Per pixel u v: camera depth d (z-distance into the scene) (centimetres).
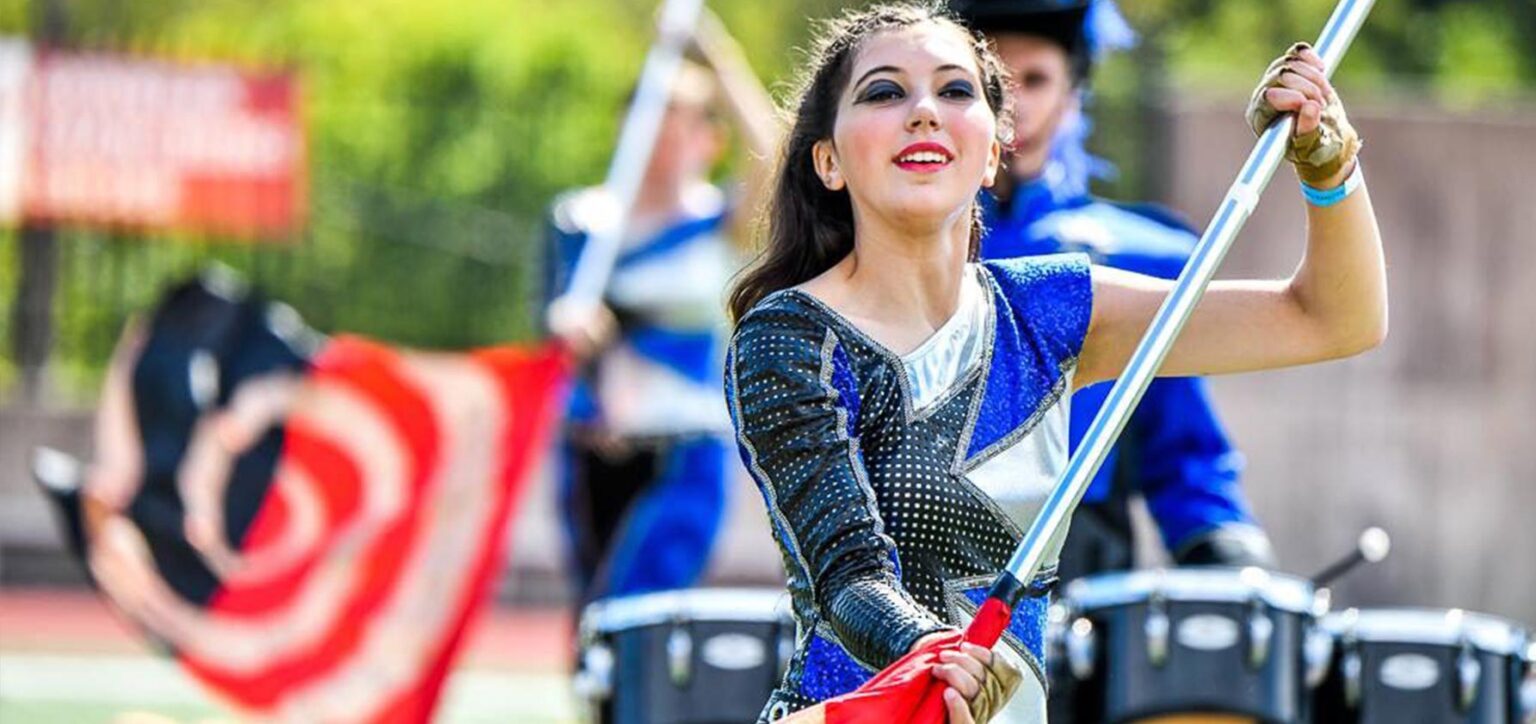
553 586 2741
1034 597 777
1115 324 807
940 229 777
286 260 2797
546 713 2052
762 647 1173
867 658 735
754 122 1950
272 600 1917
